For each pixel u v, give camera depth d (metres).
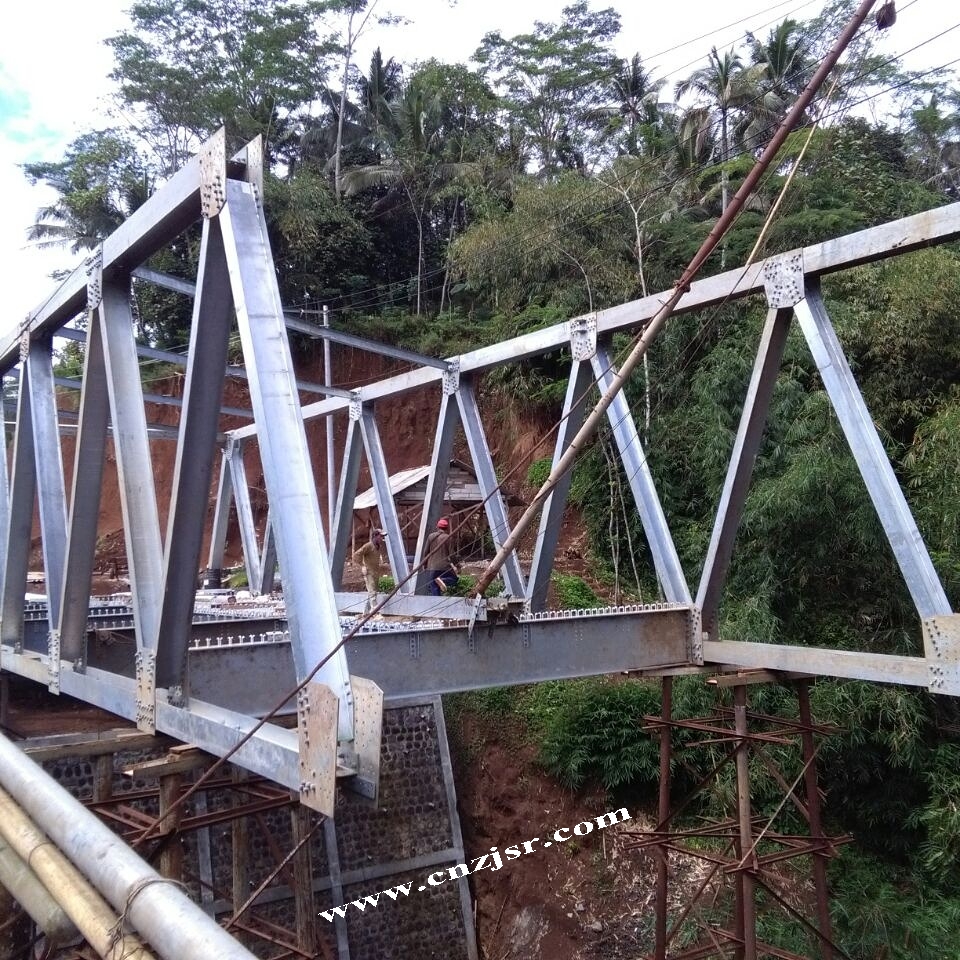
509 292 20.27
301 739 3.24
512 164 28.94
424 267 29.20
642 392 15.27
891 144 24.95
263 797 5.92
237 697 5.21
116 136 28.67
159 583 4.77
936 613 5.34
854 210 18.91
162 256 26.83
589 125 29.27
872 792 11.55
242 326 3.59
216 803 9.88
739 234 17.77
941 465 11.76
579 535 17.19
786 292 6.05
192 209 4.21
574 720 12.29
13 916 3.75
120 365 5.00
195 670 5.07
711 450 13.29
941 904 10.24
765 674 7.19
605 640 7.18
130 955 2.05
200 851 9.69
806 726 8.01
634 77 28.98
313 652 3.31
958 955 9.41
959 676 5.20
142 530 4.80
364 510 17.72
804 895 10.70
